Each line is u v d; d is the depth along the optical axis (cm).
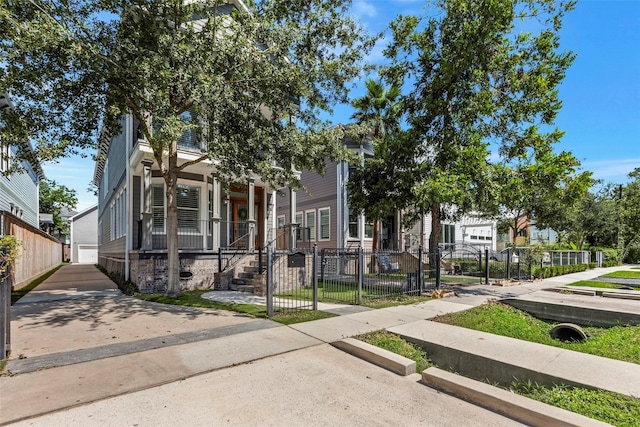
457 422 291
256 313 687
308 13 822
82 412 295
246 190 1448
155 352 452
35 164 823
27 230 1310
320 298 888
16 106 769
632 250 3069
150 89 665
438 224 1263
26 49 605
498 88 1114
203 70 709
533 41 1059
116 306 778
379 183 1215
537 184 973
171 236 886
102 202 2412
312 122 895
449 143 1100
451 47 1108
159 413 295
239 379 371
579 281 1392
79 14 711
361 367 417
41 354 442
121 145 1378
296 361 432
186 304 789
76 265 2717
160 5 736
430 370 382
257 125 818
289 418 291
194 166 1171
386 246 1939
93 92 793
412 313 719
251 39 795
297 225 1302
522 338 629
